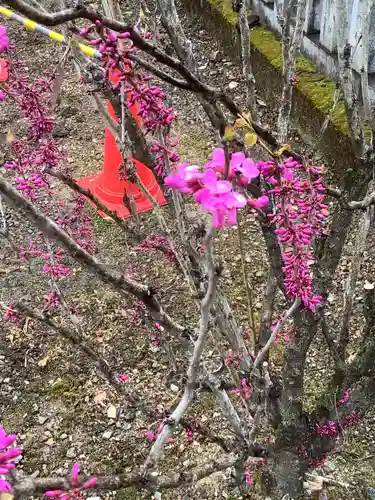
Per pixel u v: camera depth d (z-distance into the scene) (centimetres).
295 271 123
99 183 335
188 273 143
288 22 169
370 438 229
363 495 212
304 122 369
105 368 183
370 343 168
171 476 128
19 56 453
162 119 117
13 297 289
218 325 166
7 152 355
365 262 295
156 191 333
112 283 102
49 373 260
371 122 193
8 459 75
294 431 171
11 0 75
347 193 165
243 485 207
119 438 237
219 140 119
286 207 117
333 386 173
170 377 192
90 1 298
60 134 389
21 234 323
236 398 215
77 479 90
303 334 157
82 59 152
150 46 96
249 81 160
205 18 477
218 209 62
